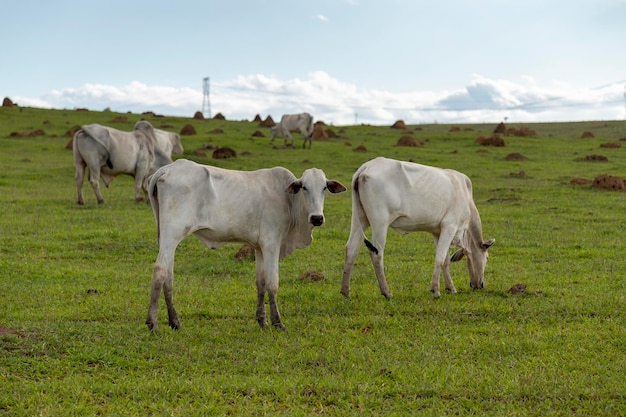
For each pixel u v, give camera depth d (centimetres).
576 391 663
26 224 1652
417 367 728
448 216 1070
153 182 850
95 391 660
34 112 5616
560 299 1030
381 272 1046
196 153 3266
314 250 1457
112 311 954
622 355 771
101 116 5634
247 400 647
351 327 904
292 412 615
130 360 748
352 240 1052
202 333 852
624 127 6419
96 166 1984
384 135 4878
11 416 599
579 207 2078
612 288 1108
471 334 857
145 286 1125
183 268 1285
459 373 711
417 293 1086
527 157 3600
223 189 850
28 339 780
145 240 1502
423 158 3478
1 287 1086
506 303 1017
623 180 2466
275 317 887
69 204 2011
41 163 3048
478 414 618
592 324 898
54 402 626
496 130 5253
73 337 810
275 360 756
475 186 2578
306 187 877
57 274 1189
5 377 679
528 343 812
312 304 1020
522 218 1891
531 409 631
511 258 1388
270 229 880
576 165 3281
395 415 612
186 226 833
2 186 2383
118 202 2080
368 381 690
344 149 3825
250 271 1265
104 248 1433
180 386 670
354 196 1048
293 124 3847
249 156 3353
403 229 1075
